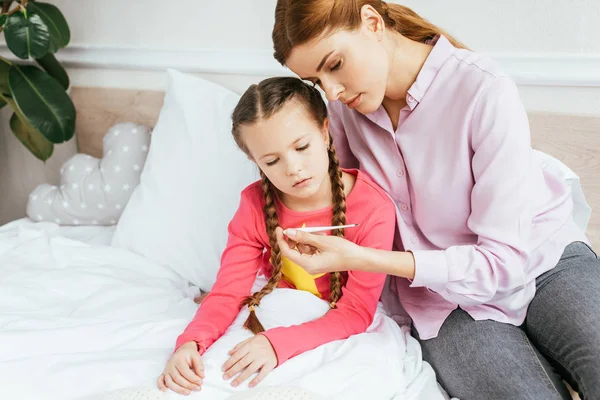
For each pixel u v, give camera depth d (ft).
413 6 4.67
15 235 5.24
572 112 4.36
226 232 4.67
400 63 3.44
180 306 4.13
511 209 3.18
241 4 5.28
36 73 5.57
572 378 3.28
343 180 3.69
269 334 3.21
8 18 5.24
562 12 4.20
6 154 6.86
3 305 3.97
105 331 3.57
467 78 3.30
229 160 4.81
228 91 5.08
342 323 3.40
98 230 5.52
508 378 3.11
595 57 4.14
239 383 3.01
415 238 3.76
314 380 2.99
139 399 2.79
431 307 3.65
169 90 5.31
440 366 3.47
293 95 3.21
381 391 3.10
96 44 6.03
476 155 3.28
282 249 3.14
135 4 5.76
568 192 3.65
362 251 3.10
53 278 4.27
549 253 3.46
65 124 5.62
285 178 3.26
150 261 4.81
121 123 5.73
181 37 5.66
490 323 3.40
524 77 4.38
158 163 5.07
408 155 3.59
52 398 3.01
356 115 3.78
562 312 3.21
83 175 5.59
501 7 4.38
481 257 3.17
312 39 2.99
